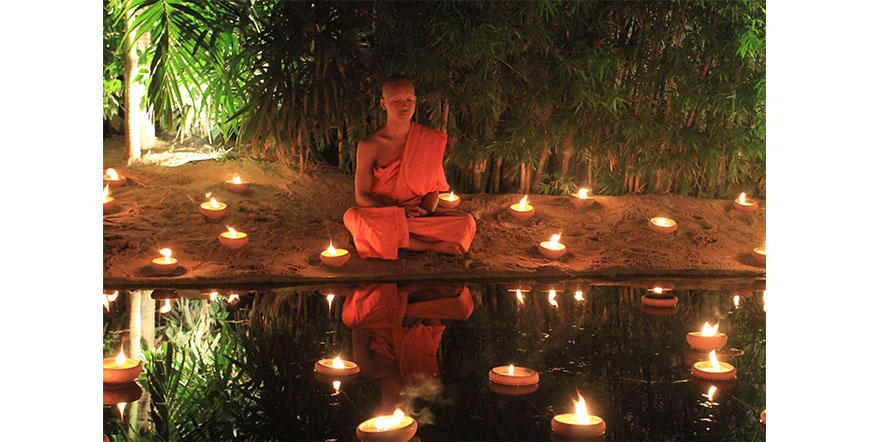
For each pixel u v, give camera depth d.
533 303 4.51
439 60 6.10
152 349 3.62
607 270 5.27
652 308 4.45
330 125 6.30
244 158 6.66
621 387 3.22
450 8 6.18
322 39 6.01
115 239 5.24
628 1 6.22
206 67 6.50
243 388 3.17
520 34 6.12
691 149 6.48
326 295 4.62
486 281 5.07
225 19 6.24
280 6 6.15
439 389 3.17
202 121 7.21
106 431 2.78
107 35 6.89
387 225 5.18
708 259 5.48
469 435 2.72
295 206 6.00
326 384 3.21
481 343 3.78
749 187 6.81
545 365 3.48
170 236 5.38
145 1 6.12
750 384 3.27
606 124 6.50
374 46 6.35
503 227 5.91
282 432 2.76
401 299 4.55
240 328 3.96
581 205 6.27
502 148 6.41
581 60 6.19
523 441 2.68
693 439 2.73
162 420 2.87
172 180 6.29
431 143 5.41
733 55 6.35
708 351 3.68
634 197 6.49
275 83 6.11
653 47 6.41
